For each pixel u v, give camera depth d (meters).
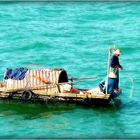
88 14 101.94
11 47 83.56
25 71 61.22
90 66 75.31
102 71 73.38
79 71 73.44
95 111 59.31
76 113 58.88
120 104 61.34
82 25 95.62
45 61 77.88
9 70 62.00
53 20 98.62
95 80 69.56
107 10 104.38
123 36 89.19
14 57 79.25
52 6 106.50
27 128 55.59
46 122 57.00
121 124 56.59
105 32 91.62
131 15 101.62
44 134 54.16
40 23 96.81
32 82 60.72
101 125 56.34
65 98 59.84
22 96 60.66
